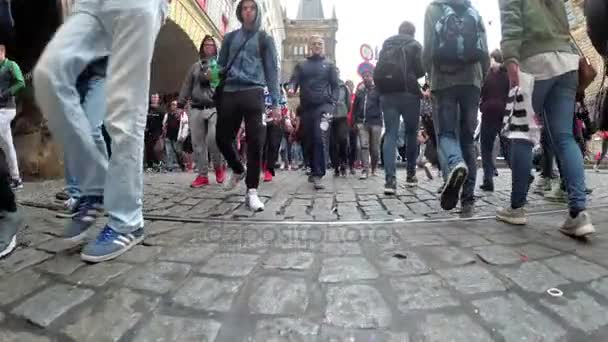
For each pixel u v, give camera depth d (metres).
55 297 1.72
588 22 2.72
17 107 6.06
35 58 5.99
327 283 1.87
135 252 2.29
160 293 1.76
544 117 2.82
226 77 4.00
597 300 1.71
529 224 3.05
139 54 2.21
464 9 3.46
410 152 5.70
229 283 1.87
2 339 1.44
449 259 2.19
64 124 2.18
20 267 2.05
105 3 2.20
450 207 3.32
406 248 2.40
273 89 4.01
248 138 3.90
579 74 2.90
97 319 1.56
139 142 2.30
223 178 6.20
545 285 1.84
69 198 3.51
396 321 1.54
